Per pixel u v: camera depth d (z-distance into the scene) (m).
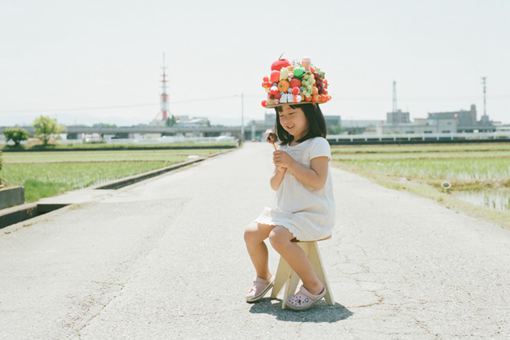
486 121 176.12
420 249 6.24
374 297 4.33
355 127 170.75
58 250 6.46
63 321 3.83
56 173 23.66
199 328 3.64
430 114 189.12
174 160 36.00
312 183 3.91
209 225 8.23
